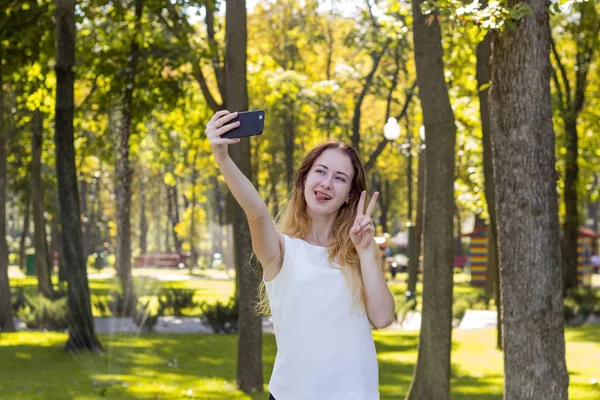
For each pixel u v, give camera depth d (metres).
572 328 22.41
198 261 66.88
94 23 18.88
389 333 21.17
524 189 7.22
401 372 14.55
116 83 18.36
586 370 14.65
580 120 30.33
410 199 42.91
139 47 18.59
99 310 18.08
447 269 9.73
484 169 15.44
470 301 28.42
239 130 3.27
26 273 49.28
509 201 7.30
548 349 7.25
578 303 26.03
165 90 18.88
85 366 14.52
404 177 53.88
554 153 7.29
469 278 53.03
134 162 15.93
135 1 18.97
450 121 9.64
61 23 16.19
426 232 9.78
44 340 18.30
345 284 3.43
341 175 3.54
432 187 9.70
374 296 3.45
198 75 19.56
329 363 3.40
